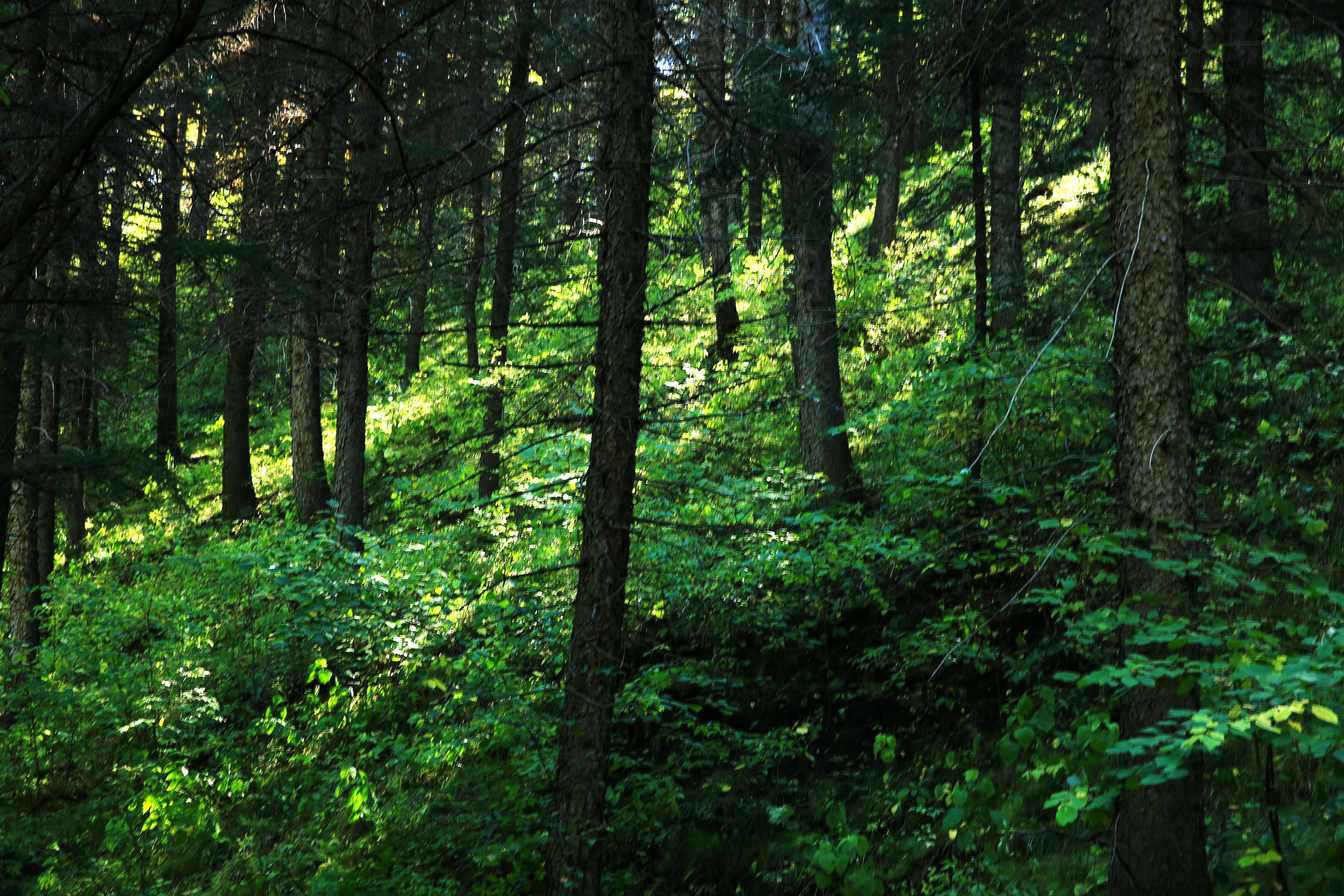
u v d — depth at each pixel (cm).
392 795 898
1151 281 457
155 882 836
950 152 1462
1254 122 808
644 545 967
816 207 1015
